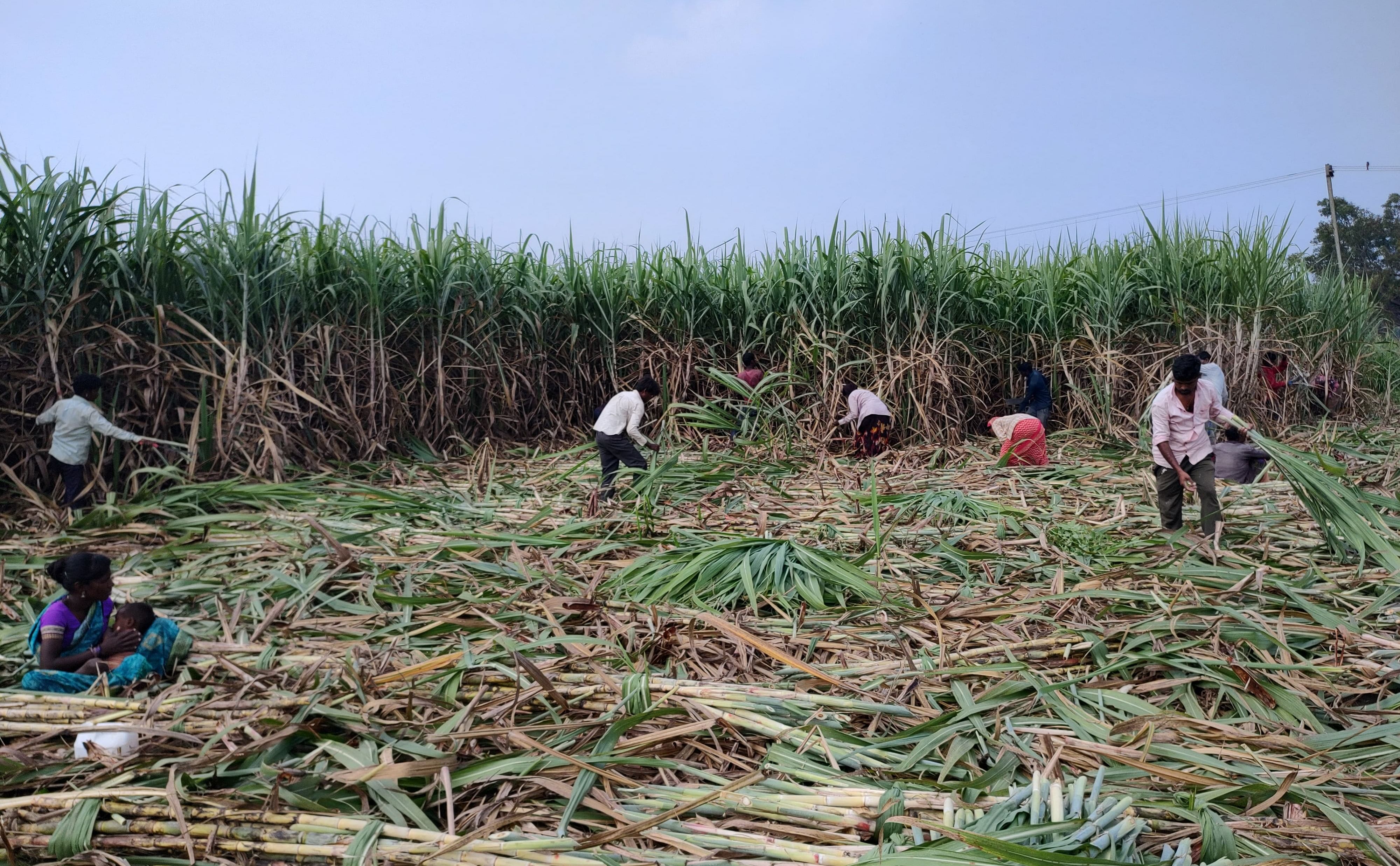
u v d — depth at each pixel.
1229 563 5.38
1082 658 3.90
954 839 2.37
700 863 2.37
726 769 3.00
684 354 11.80
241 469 8.24
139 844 2.57
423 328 10.74
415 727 3.25
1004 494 7.71
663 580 5.09
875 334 11.42
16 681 3.91
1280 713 3.42
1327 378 12.77
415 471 9.22
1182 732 3.21
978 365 11.75
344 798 2.76
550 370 12.09
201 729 3.23
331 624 4.52
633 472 7.48
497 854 2.46
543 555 5.46
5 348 7.40
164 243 8.33
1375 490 7.48
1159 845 2.50
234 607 4.78
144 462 7.82
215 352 8.61
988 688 3.58
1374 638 4.00
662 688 3.47
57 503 7.24
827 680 3.64
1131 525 6.54
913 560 5.54
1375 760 3.04
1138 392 11.19
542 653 4.04
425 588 5.14
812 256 11.88
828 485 8.37
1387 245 38.22
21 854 2.59
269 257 9.01
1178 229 11.89
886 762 3.05
